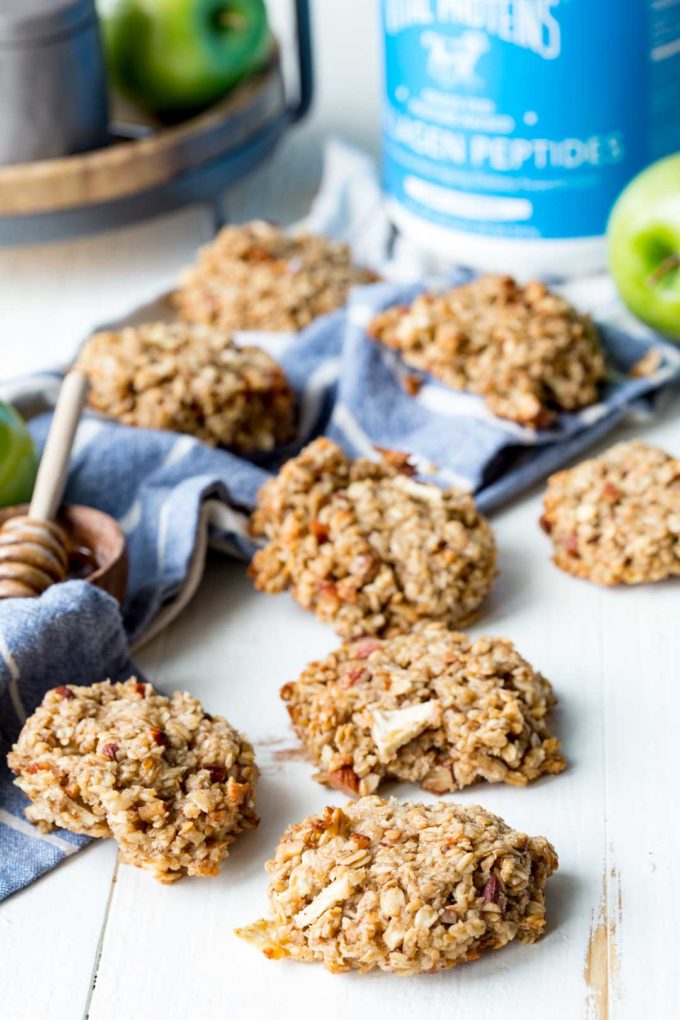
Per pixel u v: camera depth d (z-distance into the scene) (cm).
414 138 88
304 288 87
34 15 89
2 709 70
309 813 68
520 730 68
